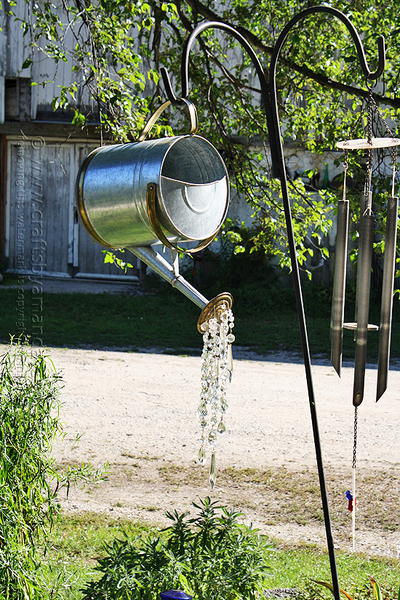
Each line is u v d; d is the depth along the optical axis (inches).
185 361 798.5
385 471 481.7
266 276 1179.3
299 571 338.3
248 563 256.2
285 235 591.2
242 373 761.0
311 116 594.2
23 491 273.0
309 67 553.0
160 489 441.7
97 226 209.2
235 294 1137.4
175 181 194.9
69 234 1261.1
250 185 589.9
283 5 575.5
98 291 1182.3
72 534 366.9
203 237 204.2
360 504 431.5
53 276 1263.5
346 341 956.0
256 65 253.8
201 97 594.2
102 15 438.9
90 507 407.5
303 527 401.4
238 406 631.8
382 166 673.6
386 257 234.2
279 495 440.1
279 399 661.9
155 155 195.0
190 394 663.1
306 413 619.2
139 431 547.2
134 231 202.5
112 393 650.2
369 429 577.9
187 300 1146.0
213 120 597.6
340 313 240.2
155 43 545.3
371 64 519.5
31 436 277.9
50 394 286.7
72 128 1198.3
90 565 328.8
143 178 194.5
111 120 439.5
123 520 390.9
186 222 198.2
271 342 927.0
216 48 636.7
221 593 246.5
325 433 563.5
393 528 403.9
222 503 426.0
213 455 204.2
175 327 978.1
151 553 254.4
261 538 273.9
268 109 253.6
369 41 527.5
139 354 820.6
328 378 752.3
